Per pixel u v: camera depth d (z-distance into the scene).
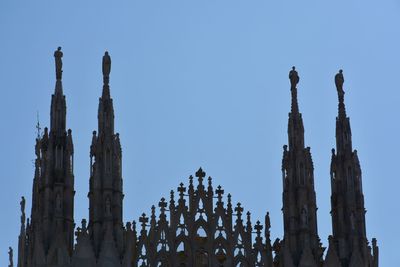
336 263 133.12
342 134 141.88
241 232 137.88
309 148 139.62
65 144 137.38
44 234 131.38
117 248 132.12
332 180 140.00
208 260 136.25
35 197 142.38
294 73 144.38
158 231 136.75
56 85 141.12
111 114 139.62
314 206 136.62
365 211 137.50
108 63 142.62
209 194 139.50
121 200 135.62
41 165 136.75
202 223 138.00
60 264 129.50
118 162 137.12
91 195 135.38
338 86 145.00
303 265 132.50
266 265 136.00
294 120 141.25
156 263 135.25
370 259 135.38
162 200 138.25
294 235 134.88
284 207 136.88
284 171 139.00
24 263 143.25
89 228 134.00
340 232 136.12
